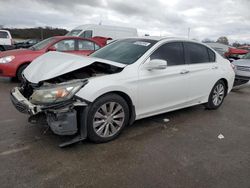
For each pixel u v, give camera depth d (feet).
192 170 9.66
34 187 8.22
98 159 10.11
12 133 12.07
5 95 19.29
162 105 13.89
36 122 10.61
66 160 9.89
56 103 9.91
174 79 14.02
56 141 11.39
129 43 14.66
